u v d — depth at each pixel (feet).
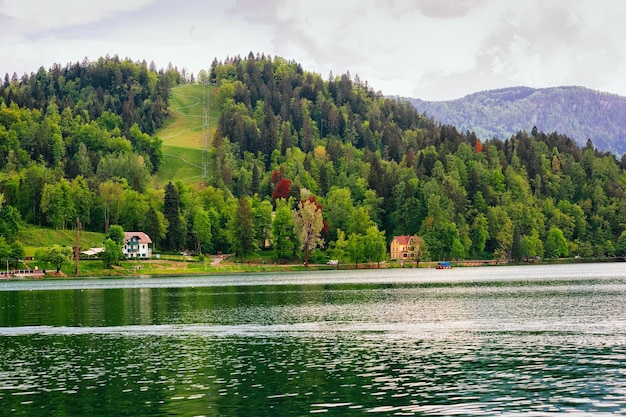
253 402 137.18
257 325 250.98
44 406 136.46
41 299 390.83
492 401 134.51
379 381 153.17
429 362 173.06
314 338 216.13
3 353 196.54
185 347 203.00
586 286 423.23
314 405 134.31
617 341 198.80
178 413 130.31
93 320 275.59
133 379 159.12
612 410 126.93
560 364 166.71
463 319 256.73
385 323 249.55
